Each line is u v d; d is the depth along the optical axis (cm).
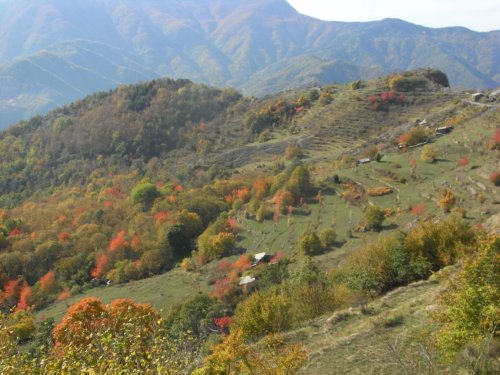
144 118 16875
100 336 1063
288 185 8294
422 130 9494
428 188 6869
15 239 9081
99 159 15112
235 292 5169
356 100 14075
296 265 5653
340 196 7825
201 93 19062
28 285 7831
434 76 15288
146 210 9744
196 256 7469
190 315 4381
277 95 18488
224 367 1359
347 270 3547
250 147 13938
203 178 11938
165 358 1040
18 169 15212
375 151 9238
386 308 2445
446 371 1335
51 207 10988
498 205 5331
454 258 3025
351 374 1661
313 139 13000
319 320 2652
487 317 1213
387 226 6191
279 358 1550
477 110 10331
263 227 7725
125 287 7006
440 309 1955
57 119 17325
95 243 8562
